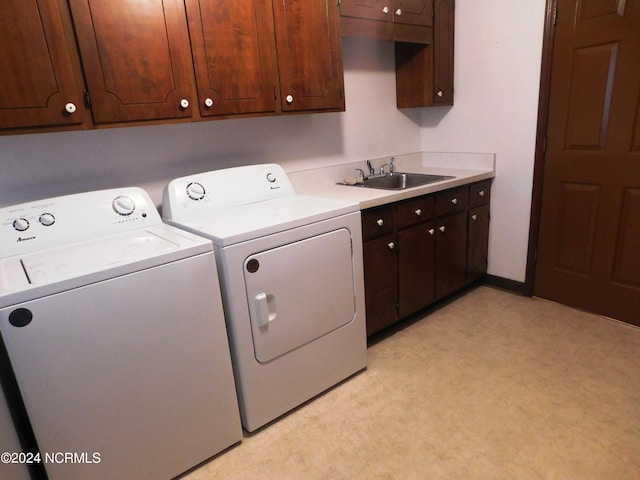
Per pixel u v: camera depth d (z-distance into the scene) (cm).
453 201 262
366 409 186
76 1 145
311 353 187
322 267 184
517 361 213
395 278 236
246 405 170
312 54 211
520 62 256
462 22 279
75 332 125
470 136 295
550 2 234
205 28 175
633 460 150
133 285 134
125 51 157
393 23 245
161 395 146
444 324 255
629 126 217
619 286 238
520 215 278
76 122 151
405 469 153
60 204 165
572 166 245
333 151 275
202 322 151
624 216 229
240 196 209
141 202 183
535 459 153
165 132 205
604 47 219
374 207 215
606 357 211
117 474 141
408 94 292
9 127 139
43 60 141
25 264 139
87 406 131
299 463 160
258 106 196
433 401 188
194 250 146
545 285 274
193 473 159
